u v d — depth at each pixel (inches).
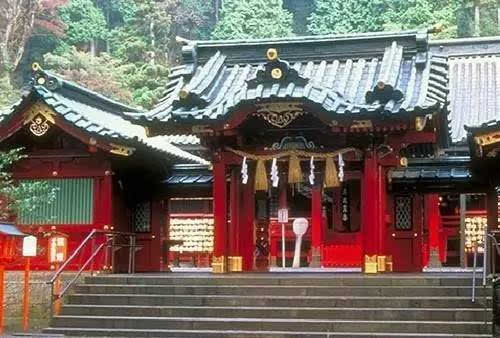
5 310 852.6
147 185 1031.0
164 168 1039.6
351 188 1230.9
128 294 772.0
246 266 938.7
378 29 2987.2
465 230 1405.0
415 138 864.3
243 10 3048.7
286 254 1491.1
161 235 1034.7
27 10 2618.1
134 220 1024.9
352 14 3058.6
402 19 2795.3
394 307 699.4
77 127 883.4
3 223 742.5
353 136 864.3
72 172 920.9
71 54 2588.6
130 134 952.9
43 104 887.7
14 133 904.9
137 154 933.2
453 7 2871.6
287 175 959.6
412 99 827.4
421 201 1048.2
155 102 2593.5
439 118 883.4
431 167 1045.2
